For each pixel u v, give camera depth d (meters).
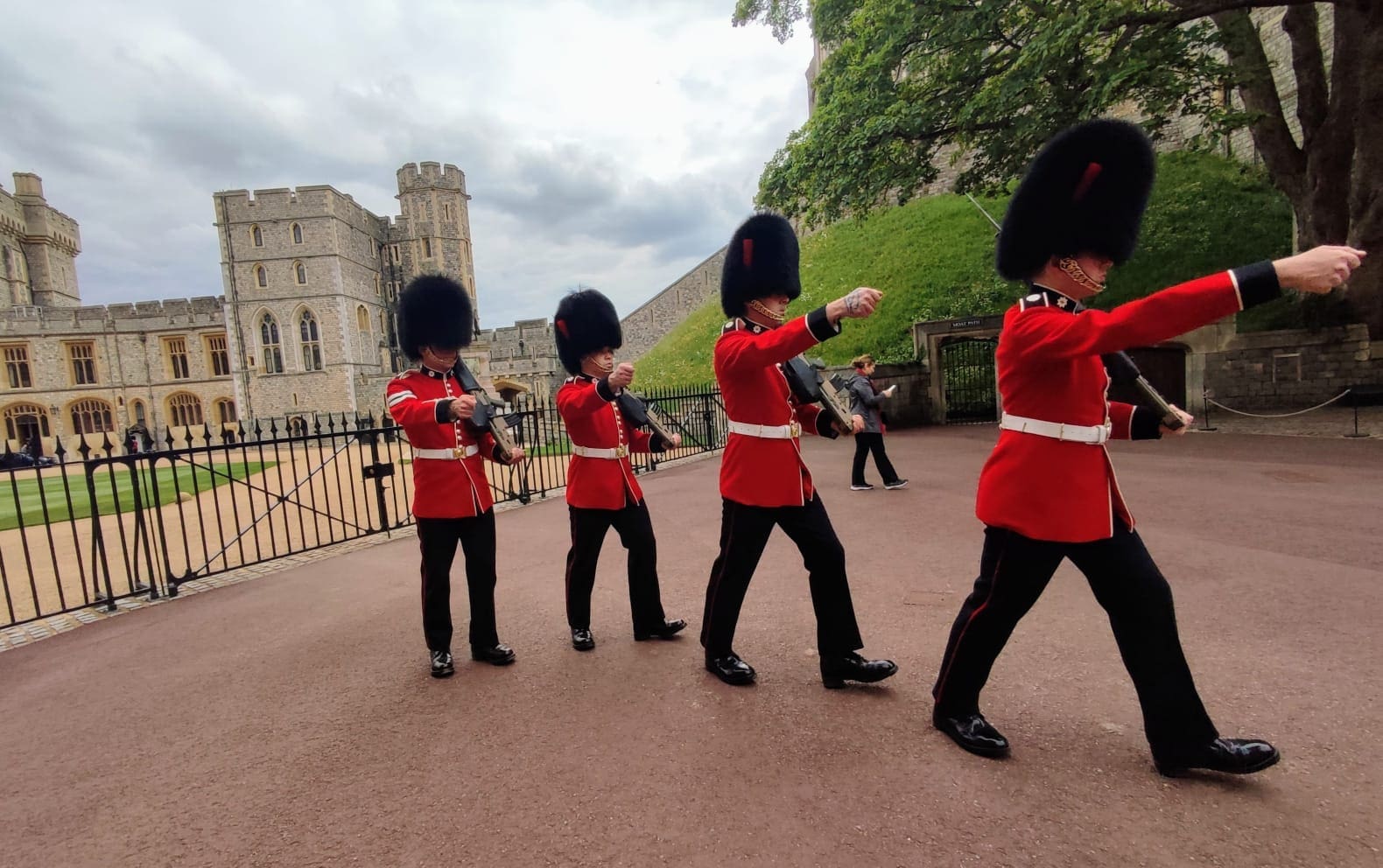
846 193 14.44
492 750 2.90
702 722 3.01
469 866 2.20
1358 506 6.17
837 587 3.20
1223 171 18.20
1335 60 12.02
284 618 4.93
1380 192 11.65
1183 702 2.37
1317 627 3.63
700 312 32.22
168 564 5.86
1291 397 13.14
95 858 2.37
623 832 2.31
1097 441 2.43
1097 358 2.52
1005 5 11.75
